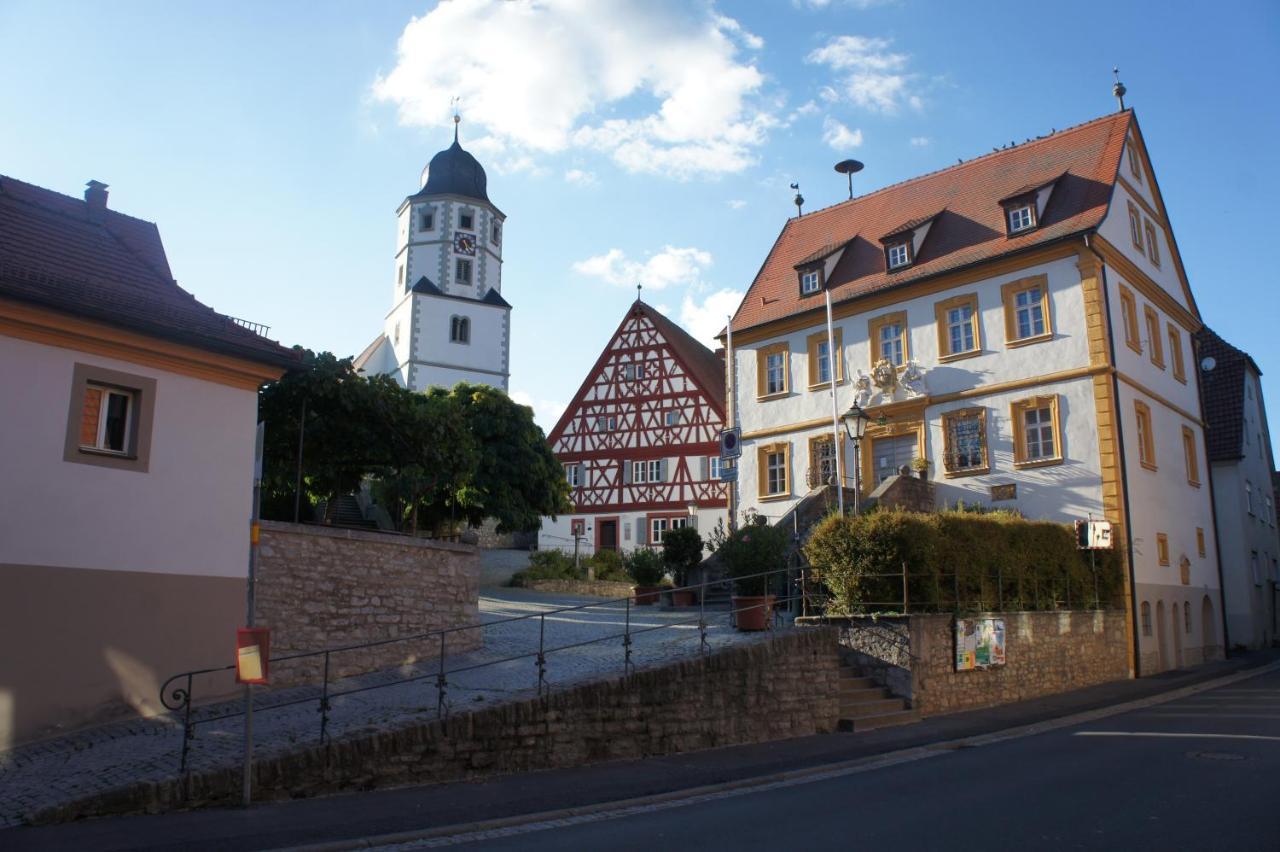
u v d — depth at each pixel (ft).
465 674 48.11
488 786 35.04
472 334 228.84
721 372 189.06
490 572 132.77
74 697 39.60
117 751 35.42
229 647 44.98
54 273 42.52
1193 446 102.99
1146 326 96.07
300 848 25.90
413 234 232.12
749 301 118.11
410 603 53.42
